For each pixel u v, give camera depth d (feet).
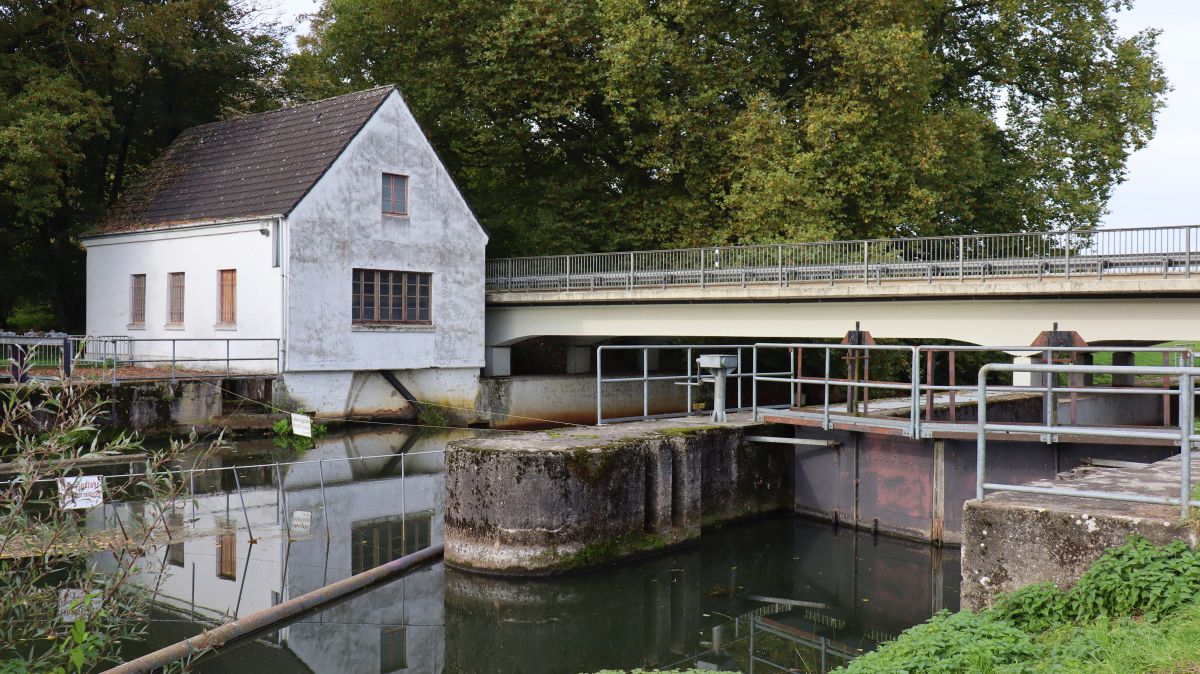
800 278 83.25
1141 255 64.13
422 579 45.91
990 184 114.52
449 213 102.17
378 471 74.13
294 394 89.51
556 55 108.27
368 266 94.58
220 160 103.09
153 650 34.37
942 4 110.32
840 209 100.32
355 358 93.56
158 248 99.60
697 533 53.26
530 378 109.19
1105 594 22.08
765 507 59.72
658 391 118.52
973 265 72.95
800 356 60.23
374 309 95.91
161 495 20.40
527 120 115.96
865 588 46.52
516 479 45.52
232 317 92.73
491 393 105.91
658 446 50.62
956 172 104.32
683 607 43.70
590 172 121.80
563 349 123.85
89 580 20.01
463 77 111.14
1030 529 24.39
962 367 124.88
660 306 94.27
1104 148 110.32
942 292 72.33
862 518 56.13
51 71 100.07
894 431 49.32
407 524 55.57
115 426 77.41
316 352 90.38
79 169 114.42
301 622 39.86
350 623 40.29
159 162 110.32
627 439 50.16
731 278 88.48
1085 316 67.05
